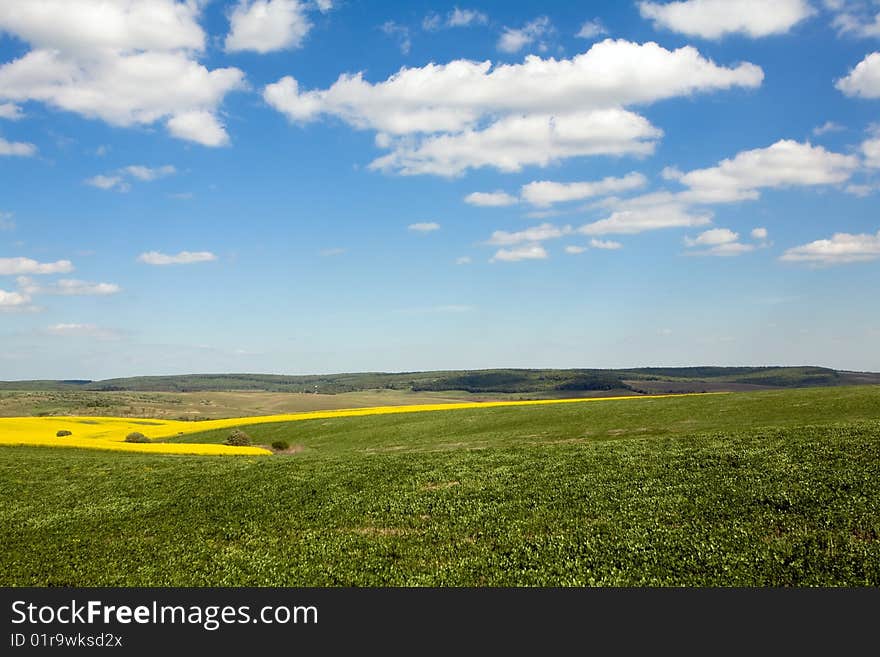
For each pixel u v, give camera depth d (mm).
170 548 22891
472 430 57875
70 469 40469
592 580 17266
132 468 40438
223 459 45688
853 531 18562
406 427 64125
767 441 32781
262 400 173000
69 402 166250
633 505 23609
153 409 152000
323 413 86438
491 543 20922
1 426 77062
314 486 32000
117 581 19750
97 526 26562
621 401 71000
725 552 18031
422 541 21719
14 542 24578
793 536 18625
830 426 35531
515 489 27922
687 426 46562
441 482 30797
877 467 24750
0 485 35719
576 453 35250
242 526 25359
